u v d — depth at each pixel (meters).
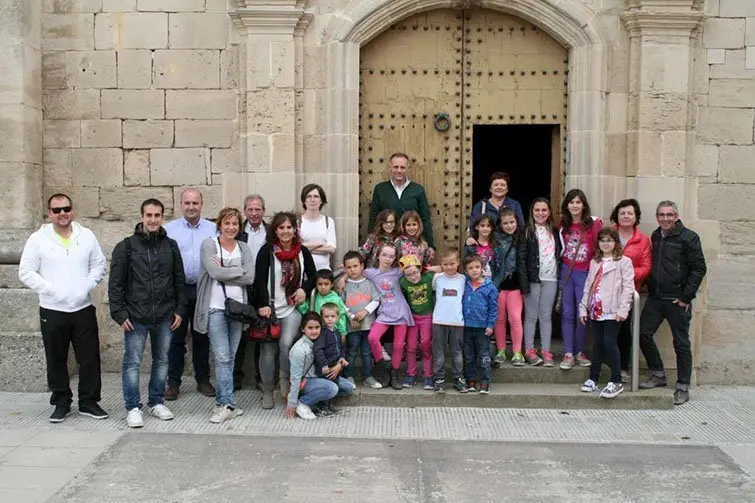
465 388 6.97
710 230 7.75
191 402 7.07
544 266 7.31
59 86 7.91
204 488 5.18
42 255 6.44
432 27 8.00
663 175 7.61
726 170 7.73
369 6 7.65
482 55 8.02
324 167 7.80
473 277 6.86
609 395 6.91
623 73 7.71
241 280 6.56
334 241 7.38
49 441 6.02
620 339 7.46
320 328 6.61
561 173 8.07
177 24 7.82
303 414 6.58
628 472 5.52
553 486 5.27
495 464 5.62
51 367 6.47
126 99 7.88
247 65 7.67
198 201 7.16
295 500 5.02
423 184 8.11
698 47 7.67
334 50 7.67
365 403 6.93
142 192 7.93
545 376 7.28
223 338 6.55
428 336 7.05
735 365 7.80
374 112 8.05
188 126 7.87
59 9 7.87
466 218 8.12
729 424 6.58
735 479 5.42
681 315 7.14
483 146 11.77
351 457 5.73
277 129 7.68
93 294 7.78
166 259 6.47
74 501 4.98
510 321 7.34
